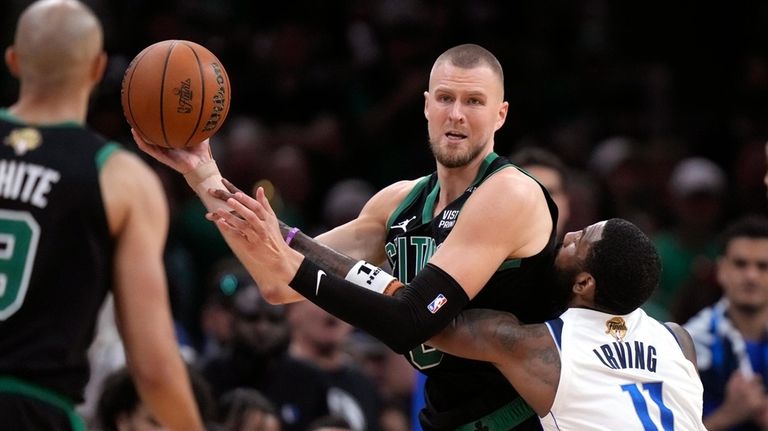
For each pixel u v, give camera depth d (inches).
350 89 886.4
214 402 463.5
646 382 345.1
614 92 912.3
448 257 328.2
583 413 337.4
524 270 345.1
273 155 823.1
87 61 326.0
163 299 316.5
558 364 337.7
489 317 339.0
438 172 359.6
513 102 883.4
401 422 612.1
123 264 314.7
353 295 320.8
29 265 309.1
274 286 348.2
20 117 322.3
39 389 306.8
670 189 816.9
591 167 839.7
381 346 661.3
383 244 375.2
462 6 909.2
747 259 530.0
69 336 309.9
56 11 324.5
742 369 530.0
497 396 350.0
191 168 335.3
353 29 917.8
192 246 733.9
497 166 344.8
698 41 928.3
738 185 847.1
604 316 349.4
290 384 552.1
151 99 324.8
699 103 920.3
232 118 881.5
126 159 321.1
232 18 928.3
